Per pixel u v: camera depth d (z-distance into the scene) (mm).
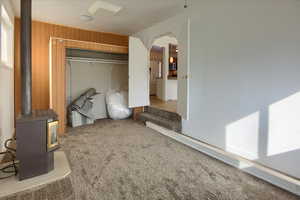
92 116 4625
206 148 2795
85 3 3168
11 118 3395
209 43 2875
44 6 3283
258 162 2281
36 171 2002
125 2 3096
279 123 2061
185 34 3281
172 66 6984
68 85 4676
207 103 2971
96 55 4996
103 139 3402
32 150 1964
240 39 2412
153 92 8570
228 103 2629
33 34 4016
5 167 2174
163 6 3230
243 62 2393
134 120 5004
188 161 2518
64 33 4410
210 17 2832
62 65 3684
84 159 2523
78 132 3846
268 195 1775
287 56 1953
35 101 4074
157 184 1937
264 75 2172
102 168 2271
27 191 1767
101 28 4625
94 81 5098
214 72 2818
